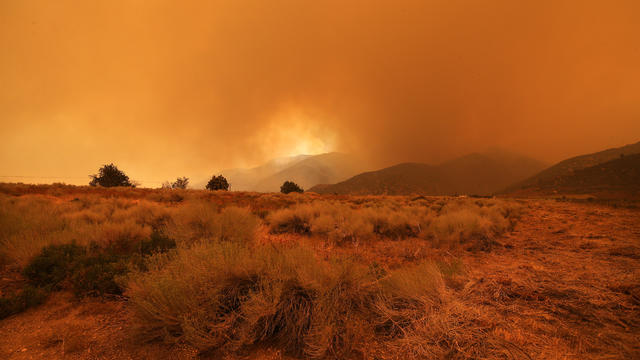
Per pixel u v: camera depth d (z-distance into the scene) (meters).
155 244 5.70
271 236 8.39
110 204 12.07
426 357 2.29
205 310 2.75
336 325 2.64
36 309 3.35
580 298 3.35
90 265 4.39
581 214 14.77
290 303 2.92
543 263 5.18
